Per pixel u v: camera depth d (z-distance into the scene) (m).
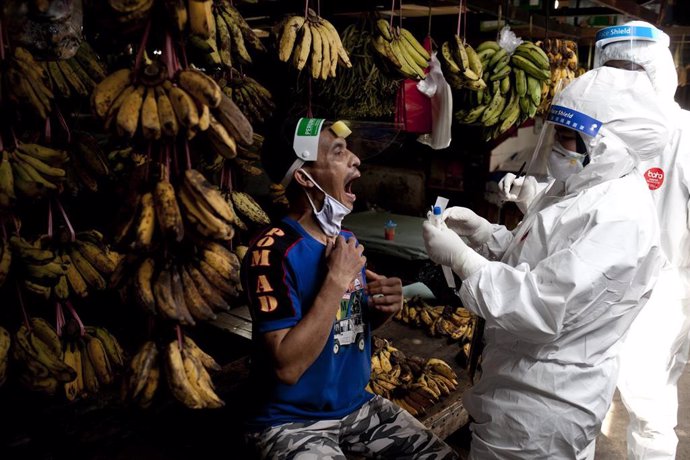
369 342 2.11
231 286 1.63
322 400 1.91
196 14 1.41
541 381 2.02
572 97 2.05
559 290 1.85
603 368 2.05
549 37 4.15
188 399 1.55
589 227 1.93
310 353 1.68
